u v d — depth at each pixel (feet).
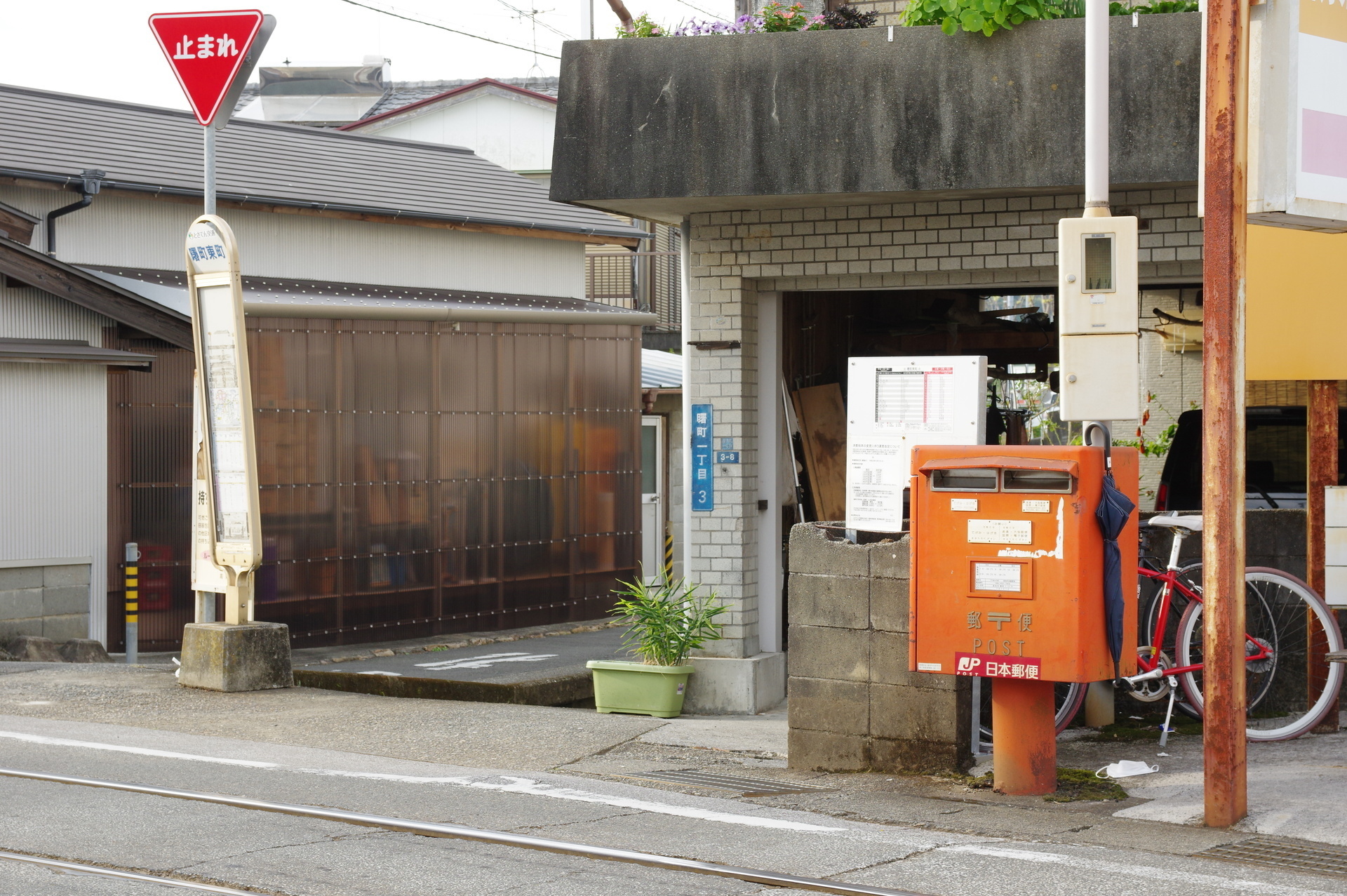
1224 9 19.52
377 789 21.98
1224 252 19.56
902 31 30.01
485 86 105.40
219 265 32.99
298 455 51.72
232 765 23.88
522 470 59.21
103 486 47.98
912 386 24.41
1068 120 29.01
